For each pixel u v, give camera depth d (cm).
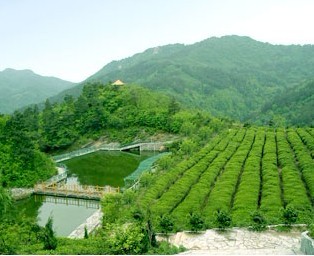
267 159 6900
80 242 3256
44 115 13825
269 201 4497
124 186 7569
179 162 7581
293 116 18812
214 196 4919
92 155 11762
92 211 6438
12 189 7456
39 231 3378
